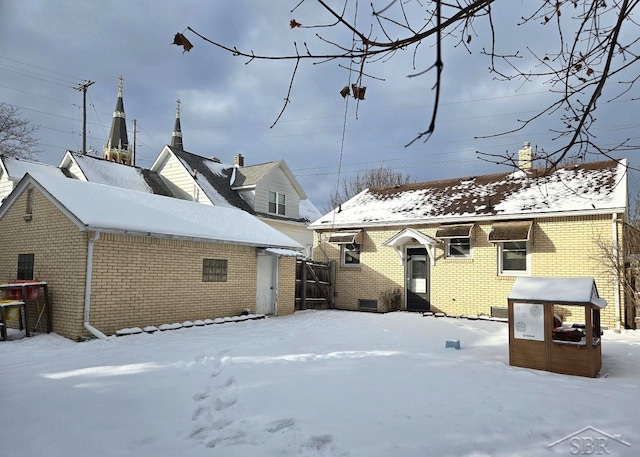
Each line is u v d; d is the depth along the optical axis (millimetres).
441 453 4051
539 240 14969
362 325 13180
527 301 7586
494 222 15812
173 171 25109
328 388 6027
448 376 6789
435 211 17609
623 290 13406
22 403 5344
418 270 17484
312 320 14438
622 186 14516
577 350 7148
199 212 14812
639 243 14422
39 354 8398
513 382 6492
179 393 5801
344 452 4059
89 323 10109
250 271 14789
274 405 5309
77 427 4645
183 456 4020
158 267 11750
